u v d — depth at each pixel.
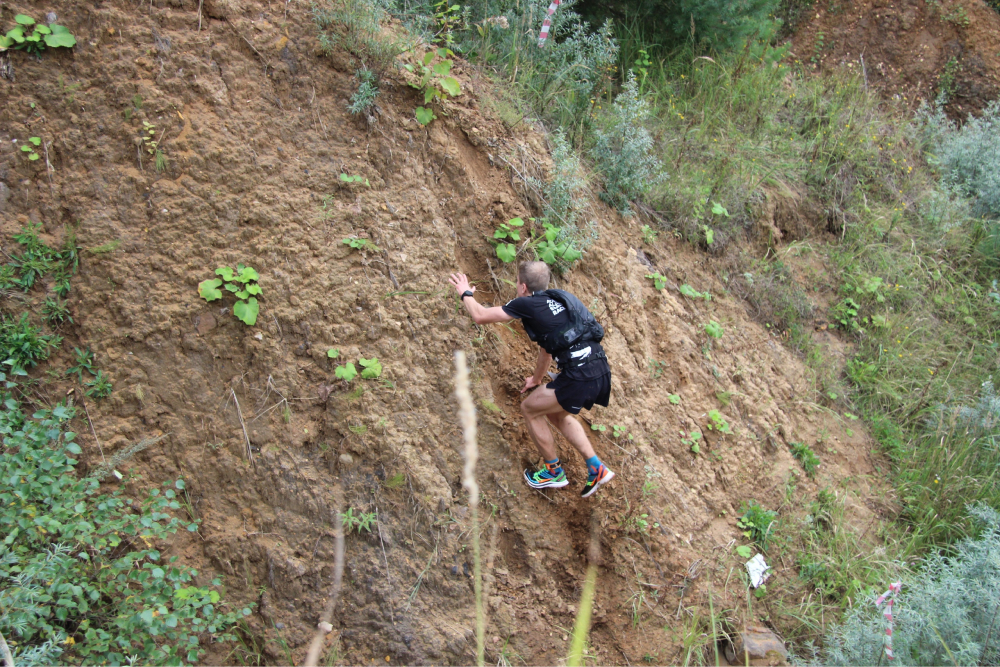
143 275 4.15
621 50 7.64
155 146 4.30
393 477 4.20
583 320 4.27
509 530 4.57
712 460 5.56
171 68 4.46
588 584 1.66
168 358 4.11
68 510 3.55
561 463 4.82
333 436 4.23
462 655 4.05
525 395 4.80
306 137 4.74
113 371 4.02
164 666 3.38
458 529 4.30
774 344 6.80
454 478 4.44
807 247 7.67
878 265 7.88
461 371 1.55
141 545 3.75
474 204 5.12
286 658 3.80
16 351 3.88
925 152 9.40
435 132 5.12
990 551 5.12
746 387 6.16
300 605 3.93
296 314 4.32
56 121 4.23
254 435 4.12
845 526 5.74
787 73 9.32
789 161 8.00
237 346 4.22
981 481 6.22
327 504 4.09
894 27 10.25
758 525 5.38
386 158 4.90
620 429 5.04
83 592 3.50
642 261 6.11
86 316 4.05
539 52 6.42
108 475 3.84
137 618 3.38
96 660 3.30
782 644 4.79
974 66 10.17
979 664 4.57
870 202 8.37
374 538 4.11
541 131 5.98
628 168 6.22
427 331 4.62
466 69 5.79
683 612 4.74
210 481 4.03
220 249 4.31
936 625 4.64
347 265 4.54
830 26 10.35
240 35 4.71
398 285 4.62
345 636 3.93
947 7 10.26
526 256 5.18
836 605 5.16
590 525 4.76
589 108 6.53
